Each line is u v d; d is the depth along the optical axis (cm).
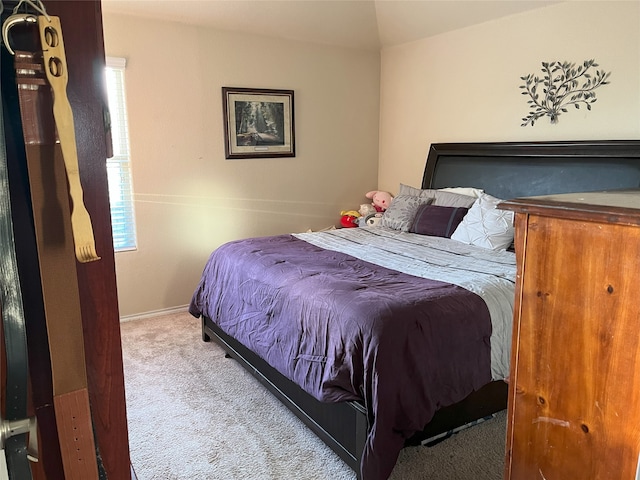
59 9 68
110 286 77
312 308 226
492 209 339
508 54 375
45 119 67
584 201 103
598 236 96
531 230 108
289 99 449
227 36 409
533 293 110
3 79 64
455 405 221
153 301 409
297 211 473
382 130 511
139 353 331
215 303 315
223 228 433
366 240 360
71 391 74
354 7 425
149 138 387
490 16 381
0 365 63
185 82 396
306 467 211
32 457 66
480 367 213
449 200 386
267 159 447
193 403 265
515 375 117
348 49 478
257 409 260
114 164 381
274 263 286
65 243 71
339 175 495
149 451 222
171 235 409
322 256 306
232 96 418
